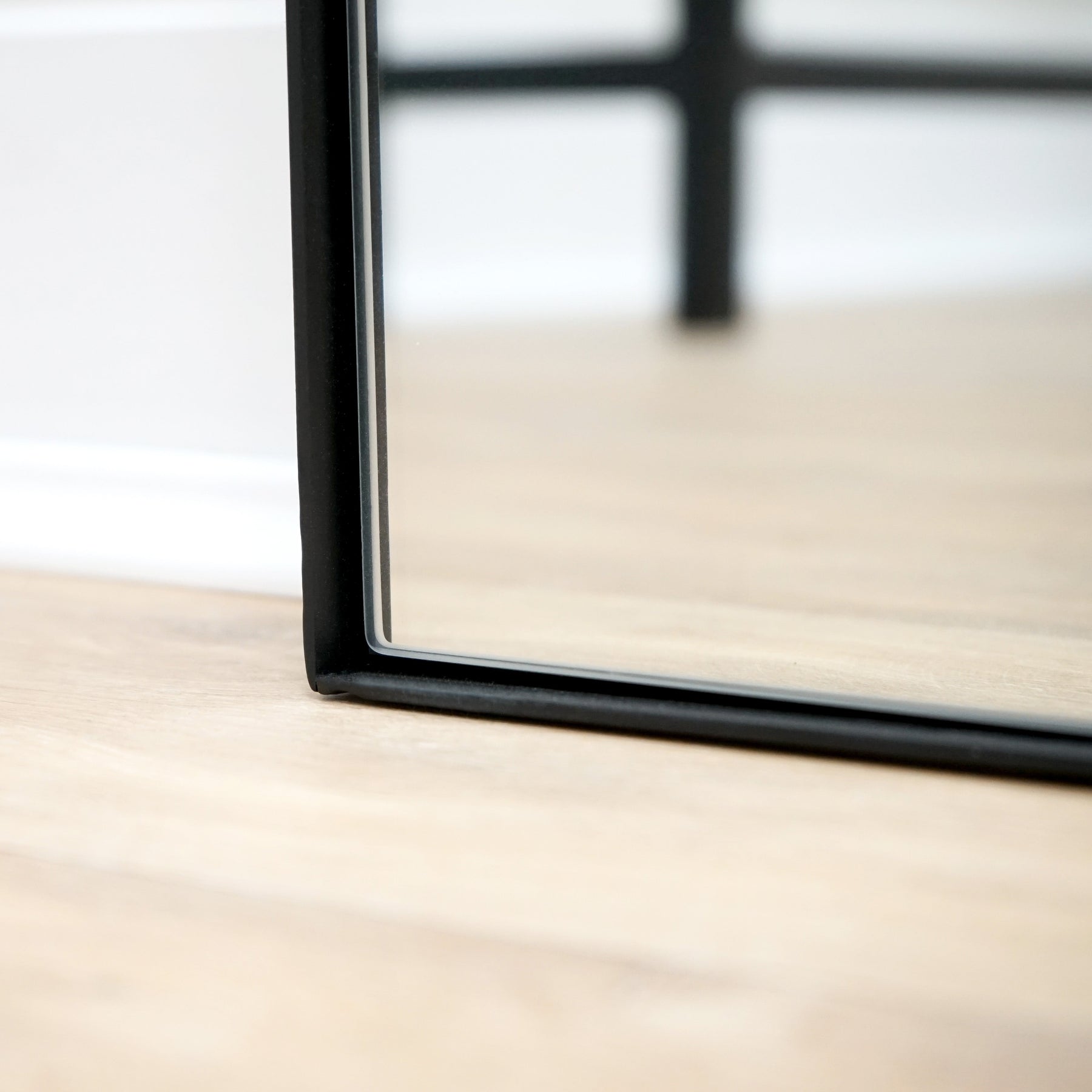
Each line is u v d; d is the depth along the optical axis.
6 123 0.63
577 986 0.29
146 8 0.60
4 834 0.37
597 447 1.13
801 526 0.81
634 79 2.19
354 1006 0.29
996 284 2.53
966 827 0.37
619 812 0.38
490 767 0.41
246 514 0.62
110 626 0.57
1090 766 0.39
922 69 2.58
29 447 0.66
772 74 2.25
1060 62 2.70
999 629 0.56
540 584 0.66
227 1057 0.27
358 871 0.35
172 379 0.63
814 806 0.38
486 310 2.39
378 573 0.48
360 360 0.46
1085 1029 0.28
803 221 2.73
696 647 0.54
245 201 0.60
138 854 0.36
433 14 2.31
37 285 0.65
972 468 1.00
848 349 1.76
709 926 0.32
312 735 0.44
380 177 0.46
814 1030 0.28
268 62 0.58
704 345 1.85
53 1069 0.27
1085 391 1.39
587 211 2.44
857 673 0.50
